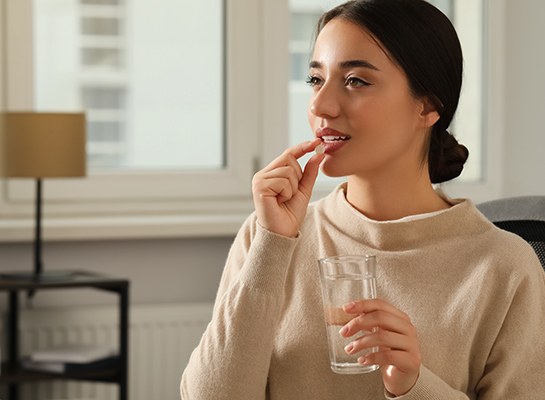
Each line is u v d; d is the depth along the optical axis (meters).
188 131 4.13
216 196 4.15
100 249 3.93
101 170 4.04
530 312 1.57
